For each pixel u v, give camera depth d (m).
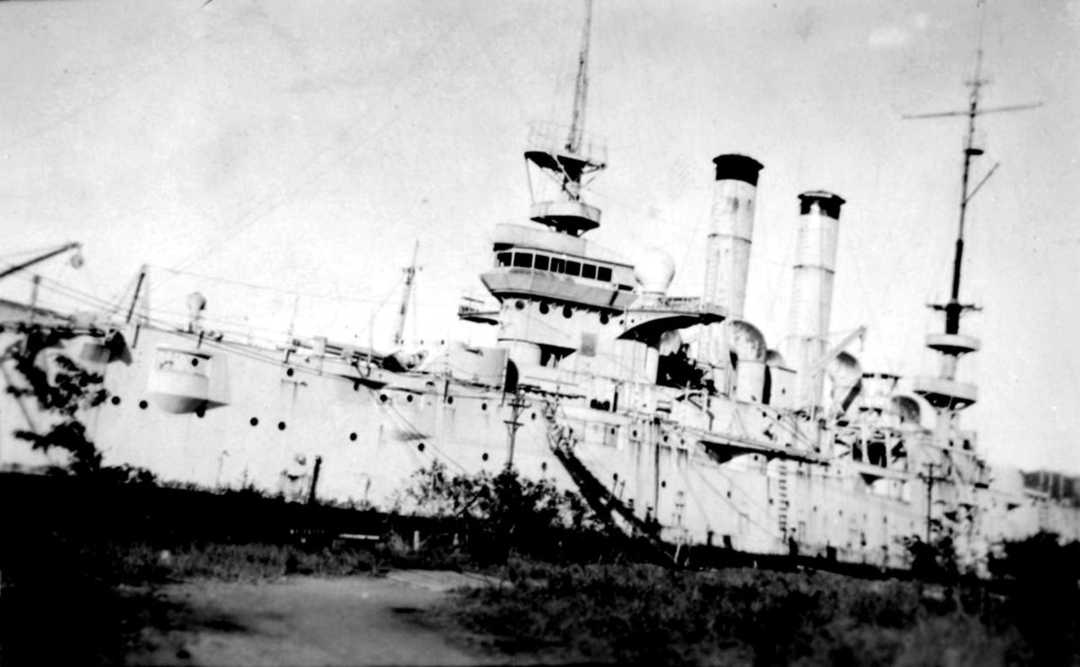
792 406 39.31
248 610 14.98
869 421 38.50
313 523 22.92
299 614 15.05
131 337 21.42
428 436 24.84
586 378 29.66
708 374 35.69
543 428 26.69
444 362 26.47
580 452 27.19
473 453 25.44
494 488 25.44
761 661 12.84
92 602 14.13
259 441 22.69
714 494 30.30
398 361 25.59
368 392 24.33
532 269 29.80
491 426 25.83
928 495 32.78
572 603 17.12
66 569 16.05
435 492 24.64
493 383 26.91
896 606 16.27
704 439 30.28
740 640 14.47
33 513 19.55
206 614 14.30
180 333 21.98
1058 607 14.94
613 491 27.67
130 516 20.62
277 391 23.06
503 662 12.62
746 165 36.91
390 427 24.39
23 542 17.38
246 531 22.02
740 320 37.31
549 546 25.81
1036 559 21.17
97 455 20.70
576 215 30.53
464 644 13.70
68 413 20.52
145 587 16.09
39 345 20.36
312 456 23.25
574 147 31.23
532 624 15.21
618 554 27.23
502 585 19.27
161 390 21.45
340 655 12.50
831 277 40.56
